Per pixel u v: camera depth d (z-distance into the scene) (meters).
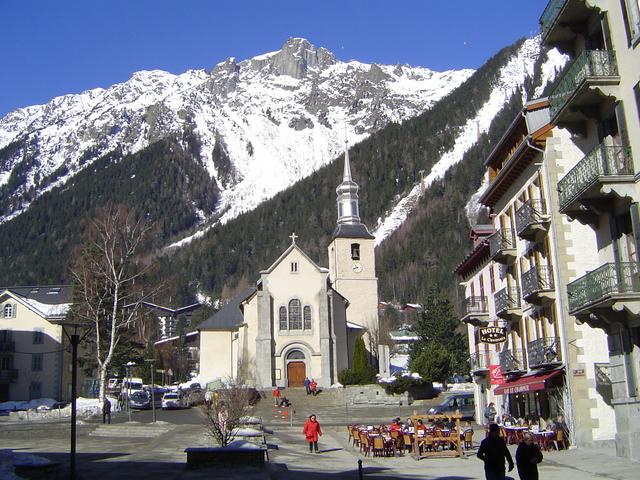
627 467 25.47
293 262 86.00
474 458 32.97
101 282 68.56
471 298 52.09
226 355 94.62
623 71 25.41
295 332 84.19
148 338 105.88
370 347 99.69
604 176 24.92
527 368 41.59
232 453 27.19
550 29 28.91
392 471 28.58
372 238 104.75
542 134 38.00
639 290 24.67
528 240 40.53
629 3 24.95
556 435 34.25
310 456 34.81
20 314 85.25
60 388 84.00
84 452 35.16
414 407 68.50
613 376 27.77
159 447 36.97
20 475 22.50
